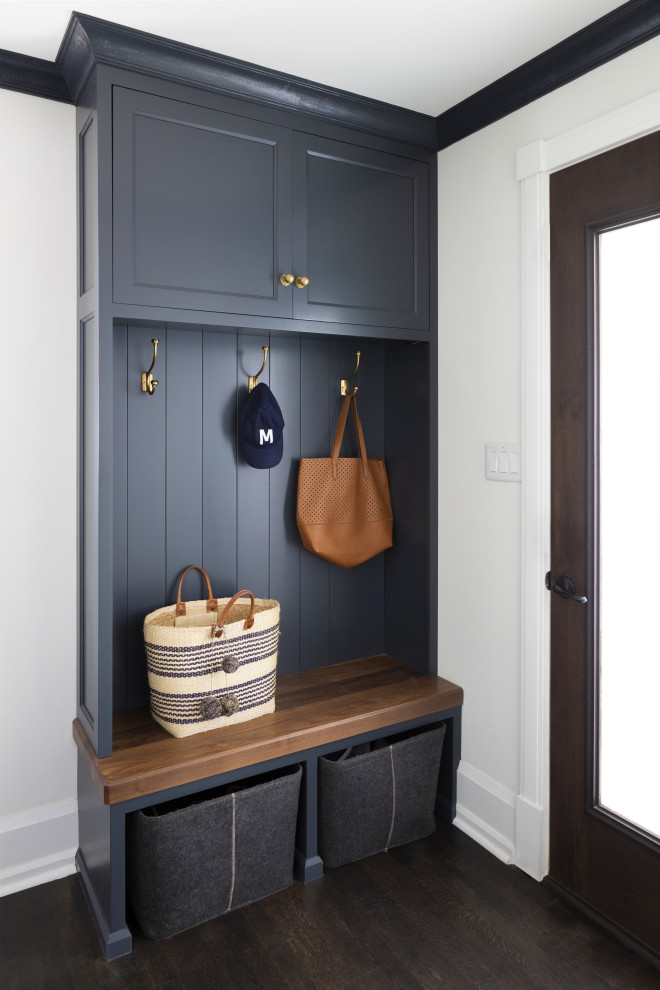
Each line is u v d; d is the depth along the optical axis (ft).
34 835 6.84
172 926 6.07
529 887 6.73
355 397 8.39
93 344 6.12
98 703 6.08
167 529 7.34
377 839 7.20
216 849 6.16
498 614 7.25
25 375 6.66
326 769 6.78
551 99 6.42
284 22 5.70
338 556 7.98
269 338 7.80
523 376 6.78
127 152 5.94
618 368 5.99
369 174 7.31
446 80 6.70
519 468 6.89
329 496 7.96
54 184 6.70
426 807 7.48
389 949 5.94
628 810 6.08
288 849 6.66
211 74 6.23
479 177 7.26
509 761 7.18
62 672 6.98
